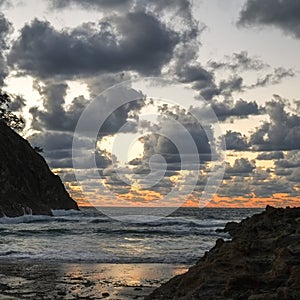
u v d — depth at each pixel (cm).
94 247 2494
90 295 1211
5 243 2730
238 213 8600
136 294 1223
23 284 1384
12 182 5975
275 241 981
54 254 2142
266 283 772
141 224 4522
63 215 6450
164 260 1988
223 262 902
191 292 836
